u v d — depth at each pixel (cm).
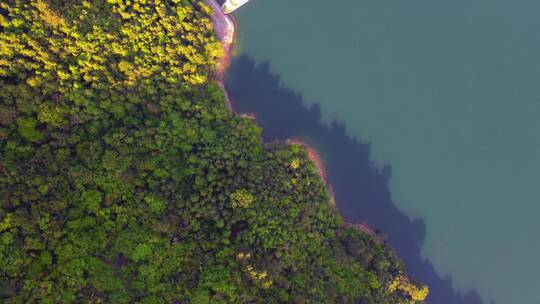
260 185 7512
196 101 7875
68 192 6544
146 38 7612
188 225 7012
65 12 7044
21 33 6762
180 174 7281
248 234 7144
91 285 6266
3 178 6212
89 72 7225
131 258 6581
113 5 7481
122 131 7212
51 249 6216
